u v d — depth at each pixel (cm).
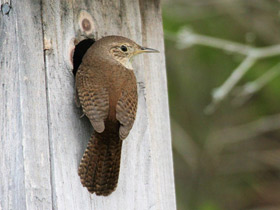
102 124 795
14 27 802
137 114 915
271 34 1416
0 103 802
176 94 1436
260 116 1452
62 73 833
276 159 1451
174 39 1209
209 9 1384
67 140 821
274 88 1338
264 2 1374
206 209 1305
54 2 840
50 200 796
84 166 820
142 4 964
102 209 848
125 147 893
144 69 944
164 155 948
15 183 786
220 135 1417
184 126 1434
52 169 802
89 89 824
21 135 786
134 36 938
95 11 891
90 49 875
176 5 1348
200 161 1413
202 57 1380
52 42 828
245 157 1456
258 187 1458
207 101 1424
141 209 896
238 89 1414
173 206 949
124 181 884
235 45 1184
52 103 813
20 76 793
